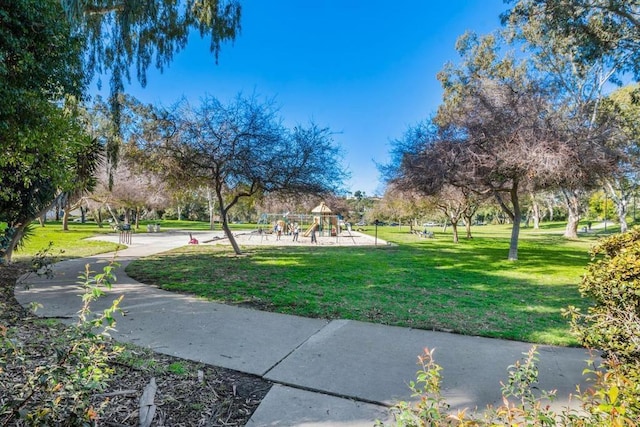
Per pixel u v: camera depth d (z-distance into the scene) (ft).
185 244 51.24
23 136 14.02
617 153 32.81
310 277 24.86
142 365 9.38
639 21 35.09
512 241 38.52
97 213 90.74
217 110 33.09
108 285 6.53
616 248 10.92
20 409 5.06
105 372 6.40
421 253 43.70
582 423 4.26
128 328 12.78
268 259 35.06
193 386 8.47
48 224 103.14
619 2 34.55
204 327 13.23
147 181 42.14
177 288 20.10
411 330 13.43
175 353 10.55
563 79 57.21
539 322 14.85
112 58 29.84
